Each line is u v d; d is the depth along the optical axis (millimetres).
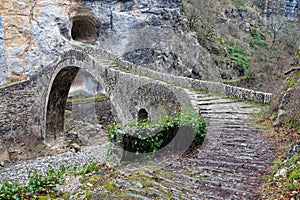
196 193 3639
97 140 13914
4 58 17125
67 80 14891
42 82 15812
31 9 17281
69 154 12148
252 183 3787
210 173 4273
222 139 6035
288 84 7629
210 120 7211
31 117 16406
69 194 3998
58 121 15977
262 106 8969
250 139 5992
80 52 12109
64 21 17688
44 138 15648
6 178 9688
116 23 18344
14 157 13305
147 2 18422
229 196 3455
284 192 3188
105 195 3826
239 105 9016
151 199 3570
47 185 4289
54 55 17250
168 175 4312
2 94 15531
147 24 18438
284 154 4598
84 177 4559
